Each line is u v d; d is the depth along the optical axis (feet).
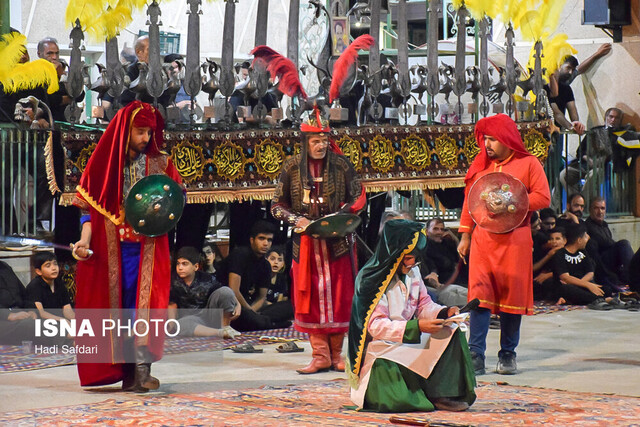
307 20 48.91
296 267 34.19
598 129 63.10
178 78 41.73
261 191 42.45
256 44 43.34
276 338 40.98
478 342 33.63
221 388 30.60
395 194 57.93
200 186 41.22
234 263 43.91
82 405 27.91
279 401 28.19
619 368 34.45
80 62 39.52
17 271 42.42
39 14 67.67
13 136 43.47
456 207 51.60
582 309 51.11
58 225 41.93
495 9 50.67
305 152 34.60
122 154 29.84
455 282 50.65
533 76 49.32
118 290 30.12
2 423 25.45
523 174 33.71
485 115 48.11
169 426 24.90
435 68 46.85
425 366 26.76
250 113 43.55
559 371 33.88
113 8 40.42
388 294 26.91
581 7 67.77
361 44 37.93
